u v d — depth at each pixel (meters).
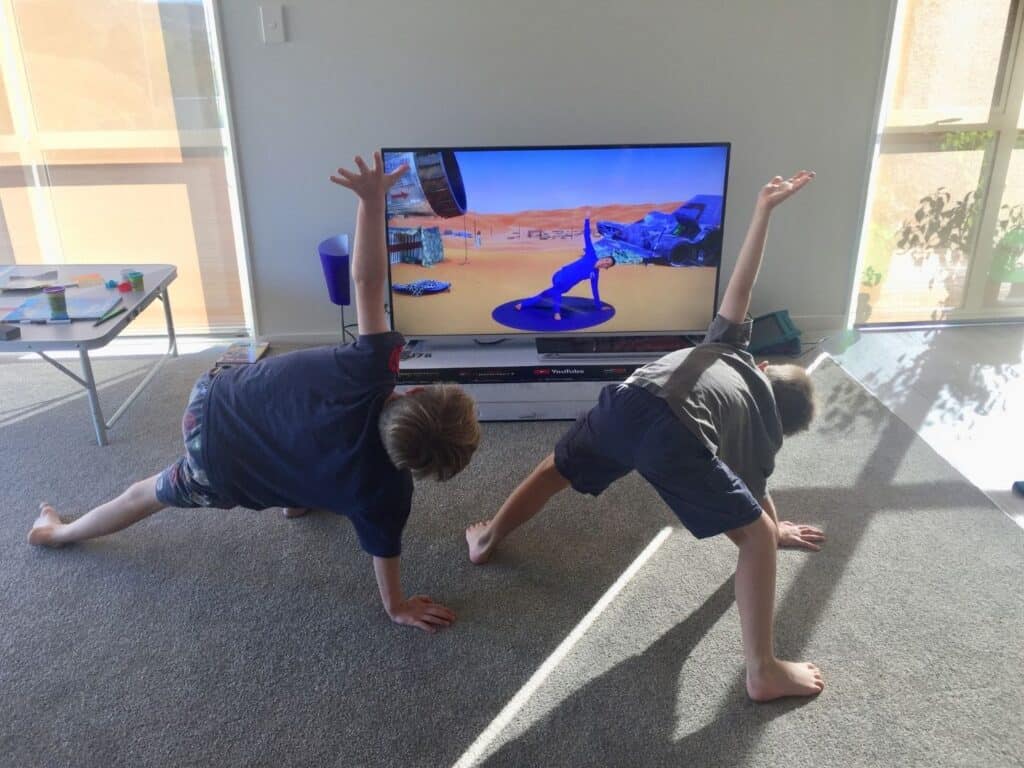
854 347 3.81
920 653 2.02
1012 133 3.75
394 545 1.94
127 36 3.43
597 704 1.87
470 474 2.82
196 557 2.38
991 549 2.41
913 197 3.84
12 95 3.51
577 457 2.04
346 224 3.67
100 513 2.26
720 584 2.27
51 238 3.75
